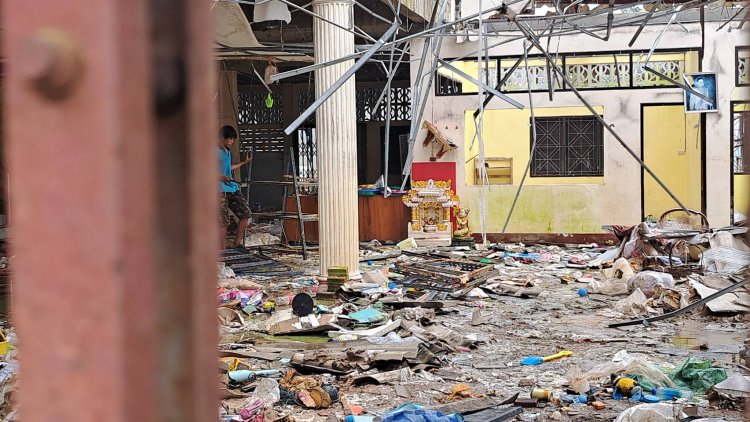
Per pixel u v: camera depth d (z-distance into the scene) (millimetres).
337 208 12508
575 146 18406
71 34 484
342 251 12555
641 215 17984
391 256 16281
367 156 24016
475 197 18359
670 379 6957
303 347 8500
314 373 7516
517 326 9742
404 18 16531
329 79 12023
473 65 18094
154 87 496
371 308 10203
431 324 9898
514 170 19203
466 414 6156
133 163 491
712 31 17188
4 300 9773
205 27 514
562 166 18500
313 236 18859
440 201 17969
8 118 514
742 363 7453
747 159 981
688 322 9742
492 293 12141
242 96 24500
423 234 18109
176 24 501
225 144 14969
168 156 505
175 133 506
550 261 15625
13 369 6270
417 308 10344
